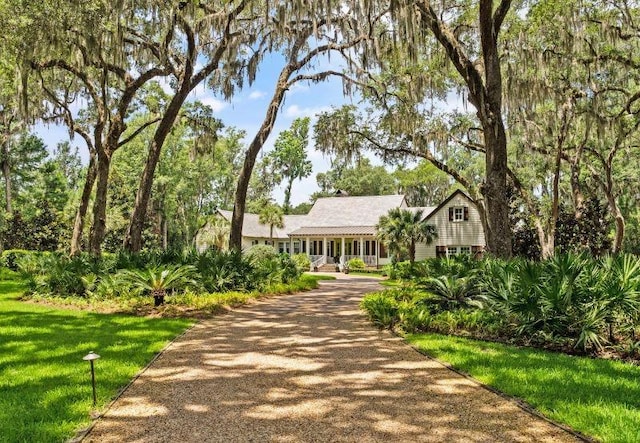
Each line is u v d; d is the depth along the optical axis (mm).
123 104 17578
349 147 21906
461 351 6891
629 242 35531
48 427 3924
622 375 5629
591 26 17094
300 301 14258
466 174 40812
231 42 16000
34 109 17469
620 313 7254
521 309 7699
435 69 17453
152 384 5348
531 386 5074
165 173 45094
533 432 3916
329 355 6836
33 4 12320
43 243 34125
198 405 4629
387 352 7027
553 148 22266
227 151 54469
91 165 22578
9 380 5344
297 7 12633
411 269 19047
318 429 4004
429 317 9000
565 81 19219
